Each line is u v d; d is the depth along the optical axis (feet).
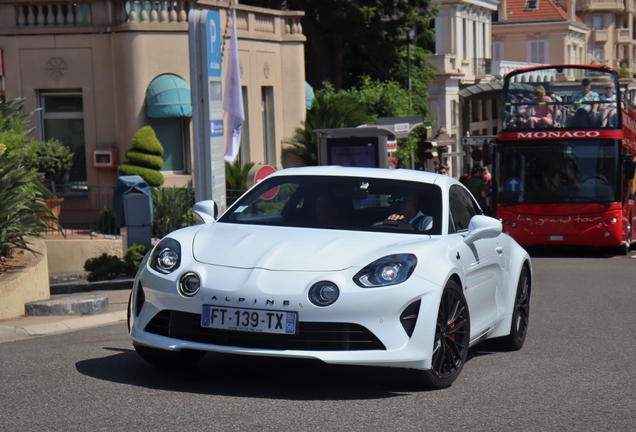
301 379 22.29
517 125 74.38
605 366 25.52
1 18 72.38
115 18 71.97
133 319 21.48
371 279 20.07
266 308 19.57
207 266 20.61
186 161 75.31
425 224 23.49
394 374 21.18
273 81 90.99
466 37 187.32
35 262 37.68
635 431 18.30
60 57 72.38
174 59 73.20
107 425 17.56
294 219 23.98
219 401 19.60
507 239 28.48
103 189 70.90
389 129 82.17
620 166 72.79
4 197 36.96
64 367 23.25
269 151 91.81
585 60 269.44
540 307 39.96
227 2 80.12
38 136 73.05
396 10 123.95
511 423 18.62
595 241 73.00
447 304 21.50
